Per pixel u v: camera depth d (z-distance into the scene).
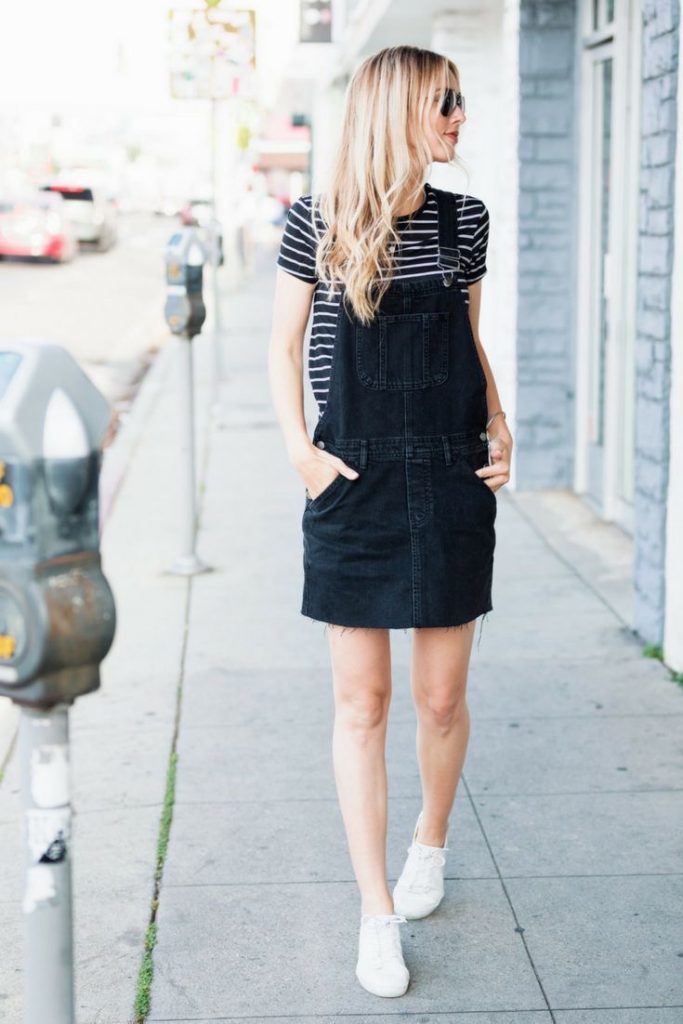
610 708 4.61
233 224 23.78
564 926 3.21
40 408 1.80
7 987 3.03
